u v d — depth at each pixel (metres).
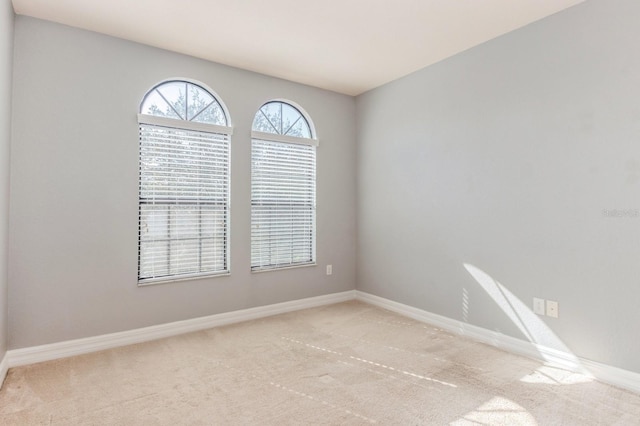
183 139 3.35
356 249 4.52
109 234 2.97
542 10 2.59
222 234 3.58
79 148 2.84
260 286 3.80
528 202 2.80
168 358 2.74
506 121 2.94
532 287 2.77
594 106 2.43
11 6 2.49
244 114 3.67
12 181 2.60
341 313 3.93
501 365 2.63
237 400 2.14
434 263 3.55
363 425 1.90
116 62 2.99
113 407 2.06
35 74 2.68
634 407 2.07
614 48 2.33
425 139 3.64
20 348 2.62
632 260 2.27
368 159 4.35
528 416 1.98
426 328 3.45
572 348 2.55
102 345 2.92
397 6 2.53
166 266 3.27
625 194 2.30
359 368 2.58
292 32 2.92
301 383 2.35
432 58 3.43
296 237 4.11
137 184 3.09
